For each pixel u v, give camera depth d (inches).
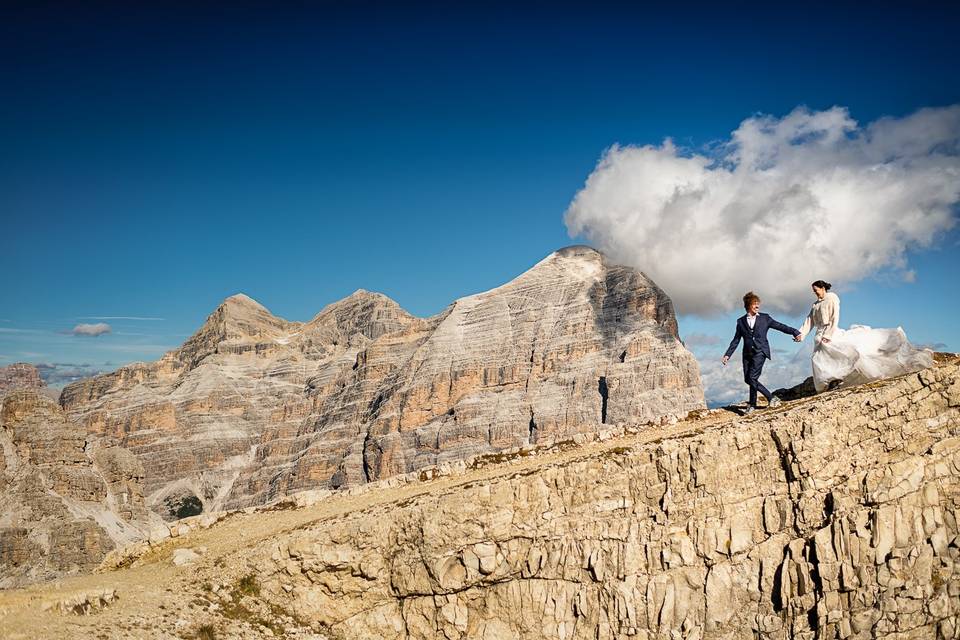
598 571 1492.4
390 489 1987.0
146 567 1642.5
